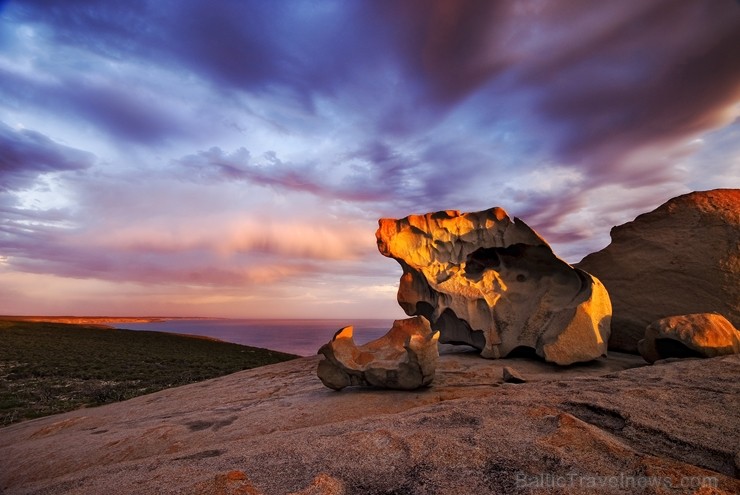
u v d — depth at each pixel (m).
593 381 6.26
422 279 13.73
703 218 12.22
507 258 12.48
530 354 11.08
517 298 11.62
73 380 23.14
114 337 51.78
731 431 3.75
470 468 3.08
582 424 3.79
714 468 3.15
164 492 3.02
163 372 26.34
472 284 12.27
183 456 4.29
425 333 8.89
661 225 12.93
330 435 4.34
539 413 4.27
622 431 3.97
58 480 4.07
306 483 3.01
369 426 4.51
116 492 3.24
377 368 7.93
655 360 9.04
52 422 10.45
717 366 6.37
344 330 8.84
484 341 11.62
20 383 22.09
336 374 8.42
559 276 11.48
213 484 2.96
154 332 65.31
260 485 3.04
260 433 6.14
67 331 56.31
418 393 7.57
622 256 13.08
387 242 14.09
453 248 13.43
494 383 8.08
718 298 10.95
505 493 2.71
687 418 4.12
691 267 11.62
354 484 2.98
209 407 8.85
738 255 11.12
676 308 11.40
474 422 4.22
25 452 6.90
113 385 21.28
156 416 8.77
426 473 3.06
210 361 33.38
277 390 9.80
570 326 9.87
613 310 12.34
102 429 8.20
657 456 3.41
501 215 12.37
